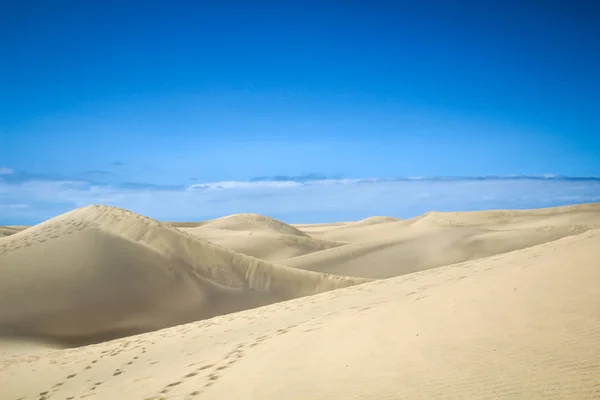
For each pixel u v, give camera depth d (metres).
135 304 25.34
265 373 8.00
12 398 11.94
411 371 6.36
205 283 29.67
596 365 5.29
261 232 73.50
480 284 10.90
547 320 7.14
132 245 29.91
